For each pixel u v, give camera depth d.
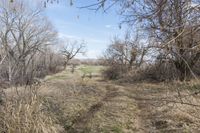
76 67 56.00
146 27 5.45
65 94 14.11
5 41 33.28
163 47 4.08
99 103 12.77
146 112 10.74
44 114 9.18
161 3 3.75
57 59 52.56
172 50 4.18
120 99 13.50
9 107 7.83
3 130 7.41
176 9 3.83
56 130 8.83
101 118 10.22
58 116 10.31
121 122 9.70
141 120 9.91
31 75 9.83
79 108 11.66
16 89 8.48
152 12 3.86
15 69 17.66
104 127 9.23
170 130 8.46
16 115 7.61
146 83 17.61
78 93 15.03
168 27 3.88
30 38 37.22
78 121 10.14
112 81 24.81
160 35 4.04
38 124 7.71
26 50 35.97
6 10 35.06
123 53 26.59
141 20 3.99
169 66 5.44
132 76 22.11
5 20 35.25
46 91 13.40
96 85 19.28
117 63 29.86
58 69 50.91
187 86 8.75
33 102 8.17
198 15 3.91
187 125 8.58
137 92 15.64
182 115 9.06
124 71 28.31
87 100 13.38
